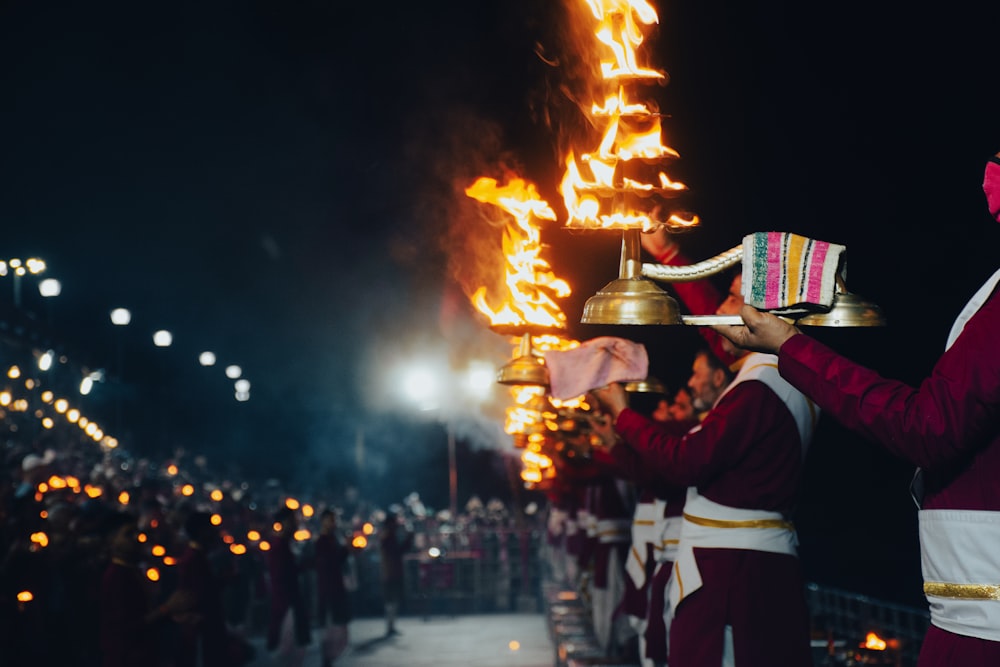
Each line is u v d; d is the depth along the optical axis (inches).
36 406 605.6
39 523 370.6
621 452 179.5
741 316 92.1
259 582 623.2
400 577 646.5
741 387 149.0
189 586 379.6
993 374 74.5
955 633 80.4
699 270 104.3
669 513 209.3
